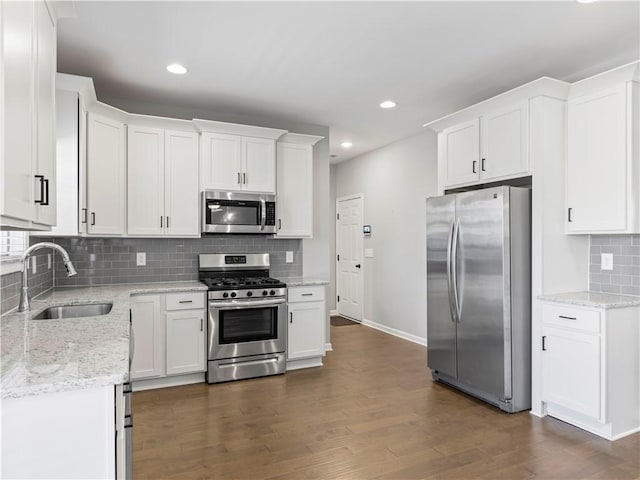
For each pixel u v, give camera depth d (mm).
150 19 2477
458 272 3420
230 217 3969
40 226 1585
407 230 5355
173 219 3807
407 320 5367
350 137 5324
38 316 2277
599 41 2732
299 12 2402
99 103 3205
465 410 3119
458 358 3438
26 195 1362
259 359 3875
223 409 3119
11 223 1268
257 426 2832
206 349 3684
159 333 3518
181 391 3500
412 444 2586
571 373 2834
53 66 1770
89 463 1212
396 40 2729
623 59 3004
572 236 3209
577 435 2721
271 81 3441
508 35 2656
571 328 2834
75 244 3701
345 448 2533
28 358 1369
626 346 2746
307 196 4453
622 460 2404
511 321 3070
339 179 7078
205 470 2281
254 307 3830
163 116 4035
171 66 3150
